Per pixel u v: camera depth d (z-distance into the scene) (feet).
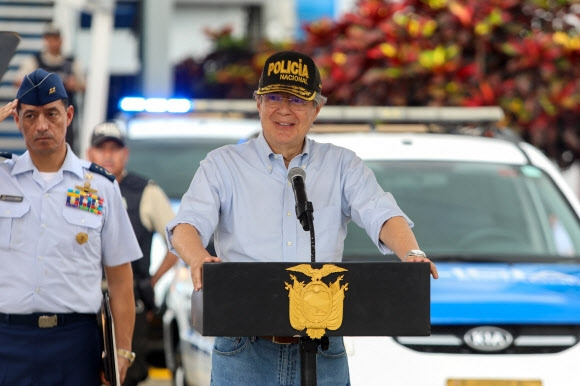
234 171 36.65
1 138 97.40
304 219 34.24
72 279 40.37
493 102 80.18
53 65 99.09
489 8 84.07
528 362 45.16
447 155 56.18
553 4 86.48
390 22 85.87
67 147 41.06
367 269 31.91
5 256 39.93
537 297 46.91
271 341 35.88
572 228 53.26
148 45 123.34
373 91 82.33
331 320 31.78
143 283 53.93
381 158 55.67
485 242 52.29
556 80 82.07
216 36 135.44
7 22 112.47
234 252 36.65
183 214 35.65
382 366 44.73
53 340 40.09
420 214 53.42
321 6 178.81
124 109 67.67
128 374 53.42
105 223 41.68
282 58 36.11
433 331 45.42
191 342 57.26
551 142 81.30
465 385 44.78
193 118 80.89
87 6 108.37
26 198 40.14
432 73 81.05
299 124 36.29
